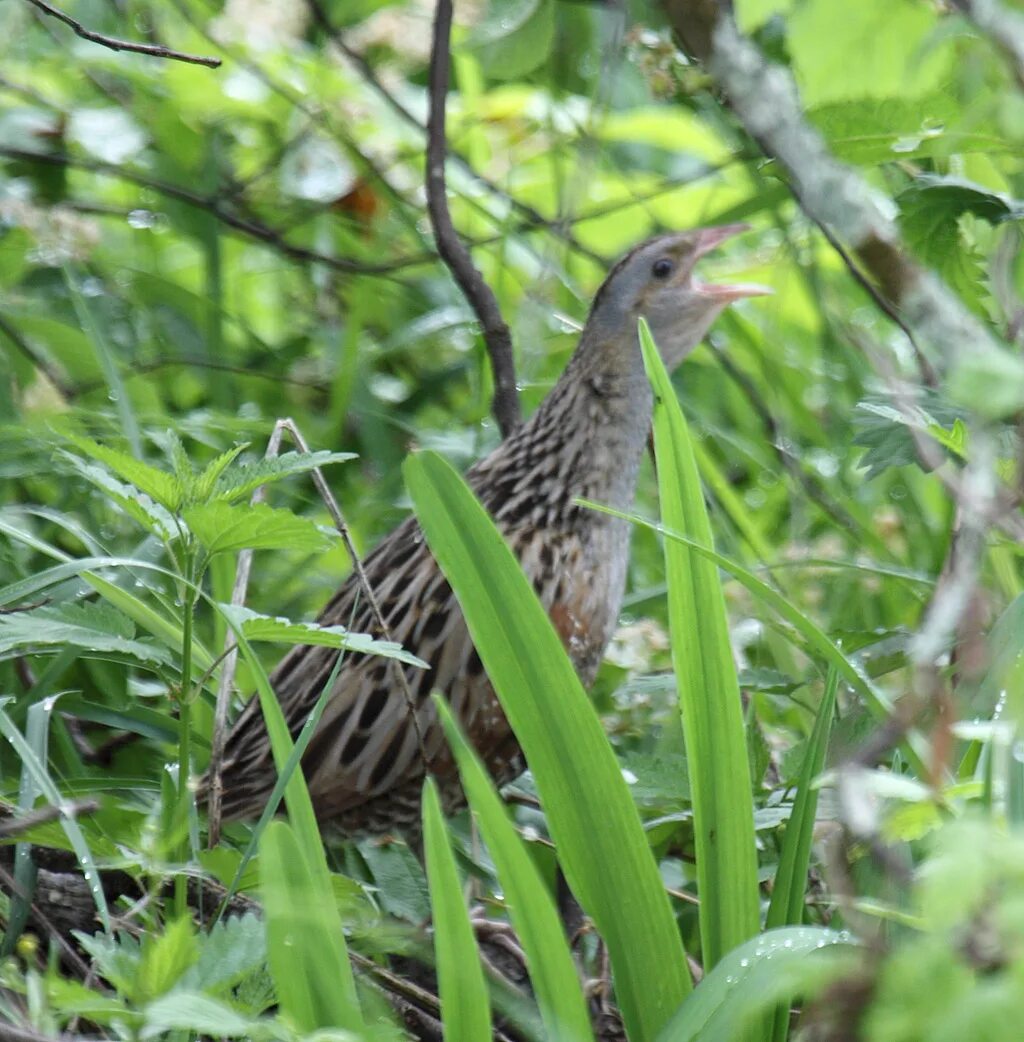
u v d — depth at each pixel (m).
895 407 5.39
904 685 5.76
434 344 9.61
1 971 4.00
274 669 6.75
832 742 4.66
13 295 8.66
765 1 3.86
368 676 6.39
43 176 9.32
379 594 6.53
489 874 6.45
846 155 5.02
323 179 9.57
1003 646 4.06
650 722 7.11
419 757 6.40
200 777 5.83
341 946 3.77
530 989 6.00
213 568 6.71
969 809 3.83
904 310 3.70
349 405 8.67
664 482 4.50
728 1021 3.74
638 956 4.21
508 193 8.82
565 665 4.20
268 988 4.02
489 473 7.02
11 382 7.78
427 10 9.12
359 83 8.98
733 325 8.81
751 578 4.40
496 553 4.23
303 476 8.64
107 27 9.31
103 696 6.88
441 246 7.34
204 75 8.85
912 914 3.45
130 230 9.96
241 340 10.17
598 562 6.84
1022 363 2.36
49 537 7.71
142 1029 3.46
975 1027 2.19
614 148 10.89
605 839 4.22
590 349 6.97
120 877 5.37
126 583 7.00
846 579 7.94
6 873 5.06
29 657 6.81
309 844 4.07
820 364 9.48
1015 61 3.18
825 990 2.49
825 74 3.83
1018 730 3.15
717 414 9.59
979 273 5.71
